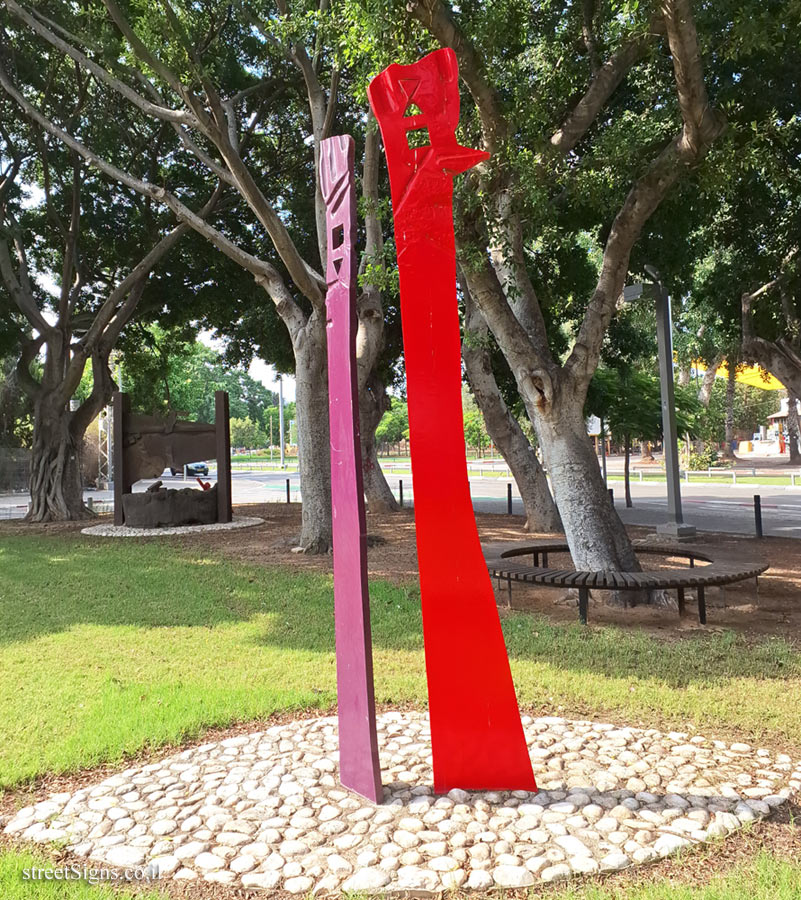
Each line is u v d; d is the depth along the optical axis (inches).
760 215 472.1
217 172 497.4
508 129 281.6
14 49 638.5
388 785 148.9
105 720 186.5
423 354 148.3
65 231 719.7
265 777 153.3
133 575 403.5
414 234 148.5
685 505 821.2
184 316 812.6
